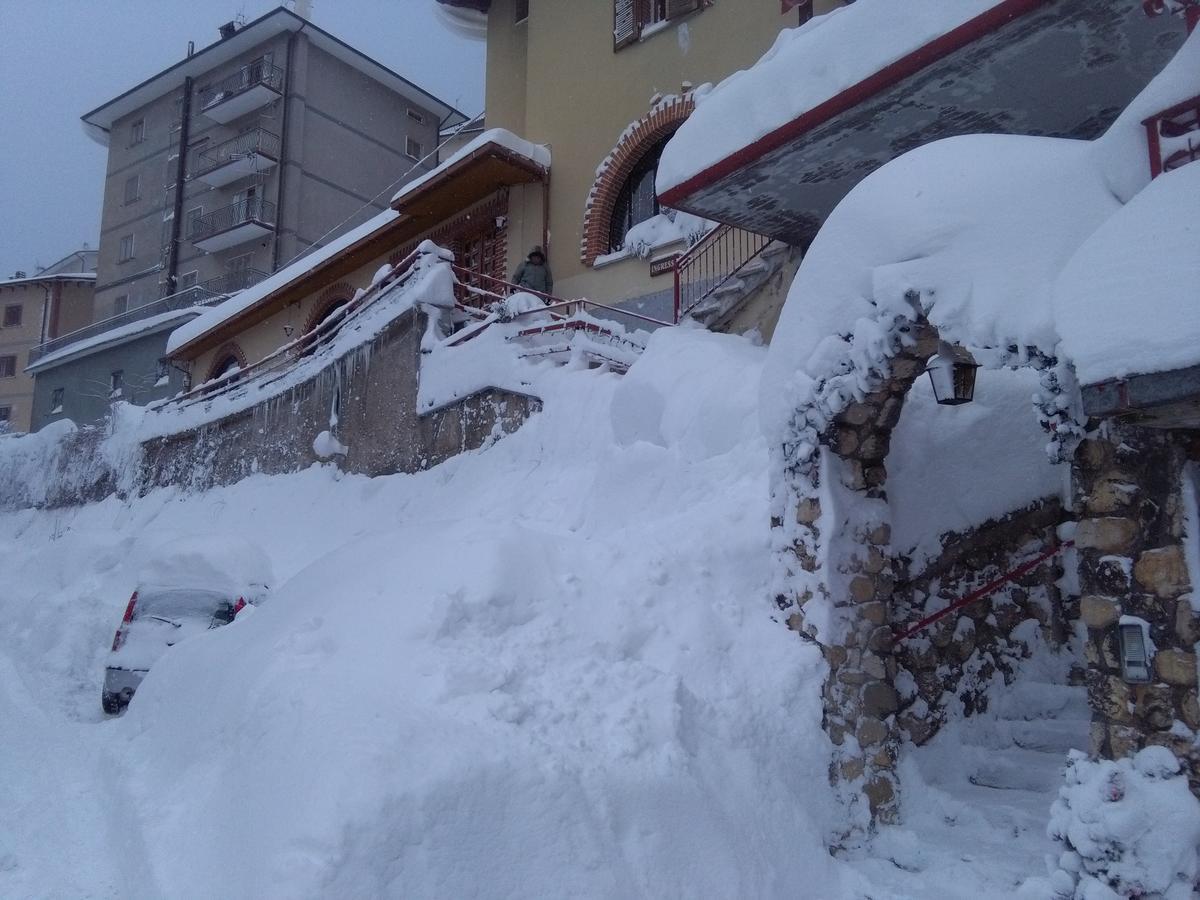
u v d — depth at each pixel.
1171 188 3.60
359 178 35.50
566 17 17.23
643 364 9.57
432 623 4.87
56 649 11.05
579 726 4.46
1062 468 6.86
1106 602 3.94
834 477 5.56
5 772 6.44
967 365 5.00
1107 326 3.55
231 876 3.85
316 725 4.20
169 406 22.80
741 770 4.74
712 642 5.31
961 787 5.81
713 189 9.20
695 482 7.20
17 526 26.11
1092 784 3.79
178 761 5.39
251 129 33.81
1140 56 6.95
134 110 39.00
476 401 12.72
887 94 7.55
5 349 46.38
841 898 4.50
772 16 13.84
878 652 5.48
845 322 5.23
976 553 6.61
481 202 18.28
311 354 17.89
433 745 4.00
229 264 34.31
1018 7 6.42
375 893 3.51
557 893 3.77
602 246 15.98
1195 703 3.64
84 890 4.60
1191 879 3.49
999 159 4.56
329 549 13.18
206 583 9.85
